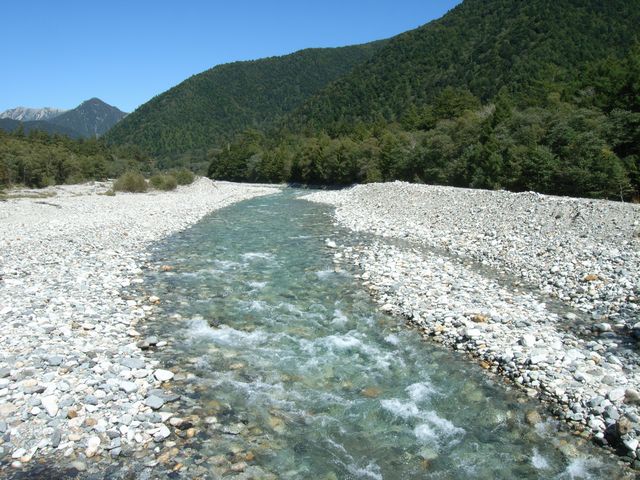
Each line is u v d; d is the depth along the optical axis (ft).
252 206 166.61
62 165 317.22
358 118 474.49
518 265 66.39
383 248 80.28
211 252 81.25
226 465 26.35
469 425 30.78
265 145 462.19
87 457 26.09
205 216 135.03
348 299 55.06
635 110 135.95
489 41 433.48
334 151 278.87
